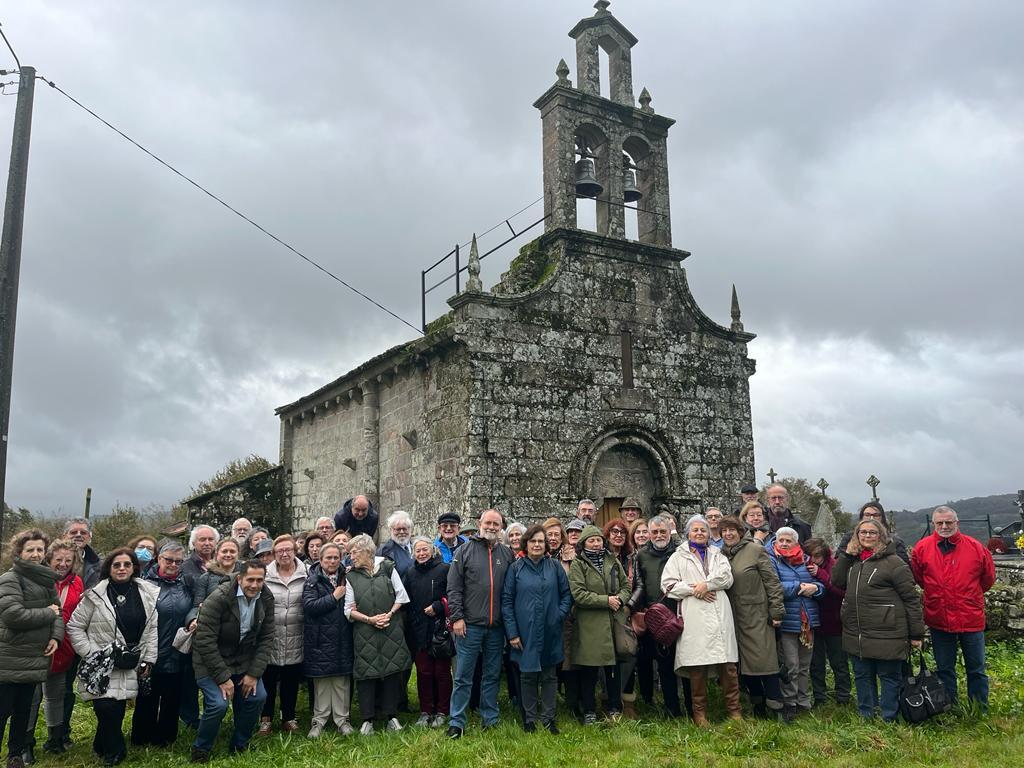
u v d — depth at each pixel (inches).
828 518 745.6
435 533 550.0
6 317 417.4
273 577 335.3
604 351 581.3
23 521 1035.3
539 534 326.0
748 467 629.9
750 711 335.9
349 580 334.0
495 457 521.7
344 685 332.5
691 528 330.3
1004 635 447.5
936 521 324.8
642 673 358.9
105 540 1143.0
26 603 285.1
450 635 333.7
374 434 673.6
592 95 615.2
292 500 866.1
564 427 551.2
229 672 297.6
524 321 552.4
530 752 282.2
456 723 311.6
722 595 322.7
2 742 301.0
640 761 269.4
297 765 283.7
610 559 334.0
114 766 294.7
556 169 594.9
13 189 431.5
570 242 583.8
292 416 864.3
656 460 589.6
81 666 294.2
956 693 324.5
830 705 344.8
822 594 343.9
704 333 635.5
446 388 552.7
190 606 319.9
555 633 322.0
